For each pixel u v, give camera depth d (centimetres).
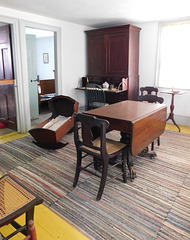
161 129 285
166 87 456
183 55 427
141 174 250
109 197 207
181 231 166
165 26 434
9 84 384
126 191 217
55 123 340
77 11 356
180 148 324
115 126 218
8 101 398
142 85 485
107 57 459
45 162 279
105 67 468
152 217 181
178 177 244
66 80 464
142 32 459
